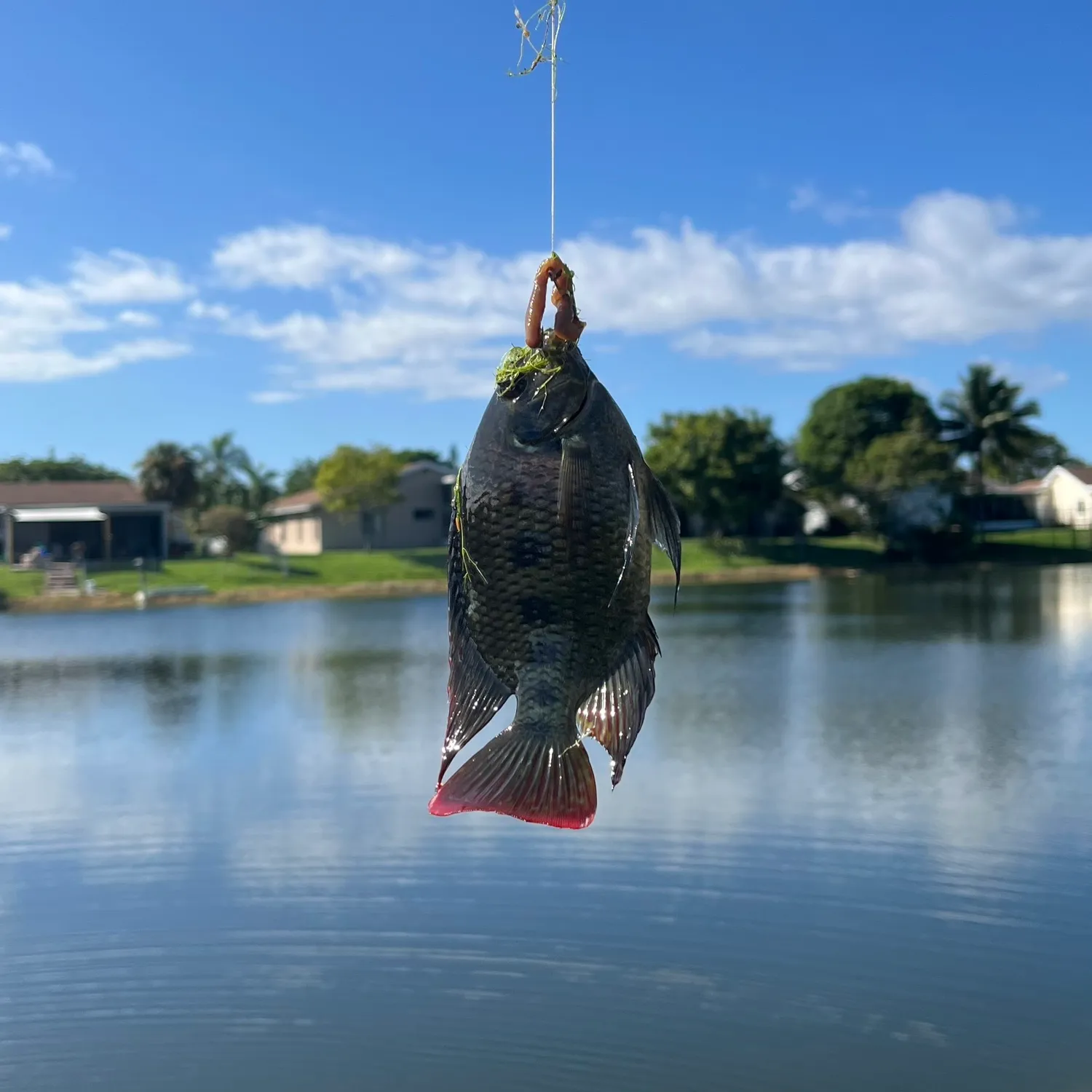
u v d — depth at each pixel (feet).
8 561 209.97
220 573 194.59
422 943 33.55
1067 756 56.13
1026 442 266.57
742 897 36.70
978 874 38.55
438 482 241.35
